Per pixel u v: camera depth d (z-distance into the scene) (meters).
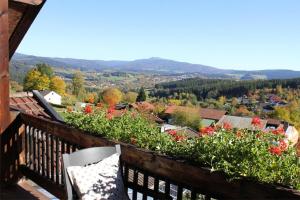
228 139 2.31
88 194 2.57
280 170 1.99
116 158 2.83
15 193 4.12
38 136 4.11
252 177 2.02
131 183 2.89
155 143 2.89
